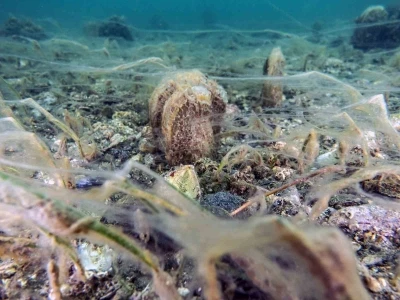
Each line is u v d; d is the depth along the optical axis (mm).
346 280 150
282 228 150
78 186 333
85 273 238
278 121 579
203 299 210
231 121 552
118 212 266
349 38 1898
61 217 175
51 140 493
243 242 165
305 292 172
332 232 156
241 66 1105
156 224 225
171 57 1309
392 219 289
